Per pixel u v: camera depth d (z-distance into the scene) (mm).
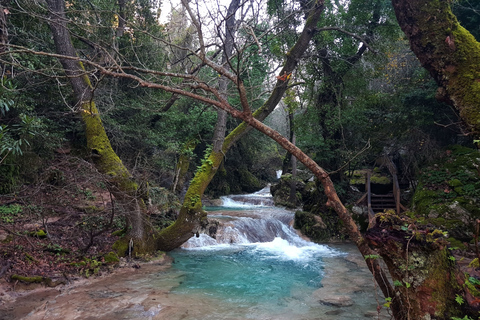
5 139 5930
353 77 11961
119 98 12109
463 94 3773
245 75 11445
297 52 7840
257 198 18750
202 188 8219
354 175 14977
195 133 14234
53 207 8742
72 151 11883
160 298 5445
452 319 2211
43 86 9758
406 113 11797
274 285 6469
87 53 10234
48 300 5156
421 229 2471
